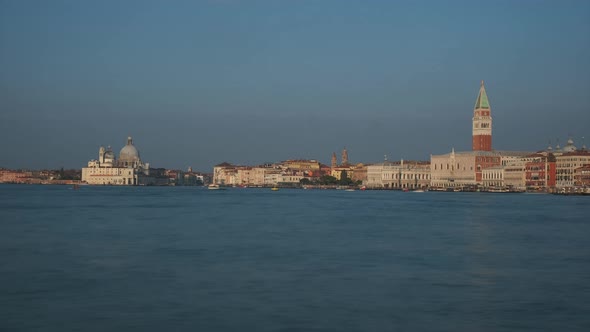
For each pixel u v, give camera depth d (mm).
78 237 114688
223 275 76562
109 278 74500
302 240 111438
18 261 86438
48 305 61375
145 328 53906
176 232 124375
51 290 67938
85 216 167875
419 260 88562
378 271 79625
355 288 69375
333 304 62094
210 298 64375
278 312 58969
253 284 71250
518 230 131125
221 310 59656
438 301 63562
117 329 53625
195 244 105125
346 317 57438
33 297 64688
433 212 192625
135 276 75750
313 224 144500
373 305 61781
